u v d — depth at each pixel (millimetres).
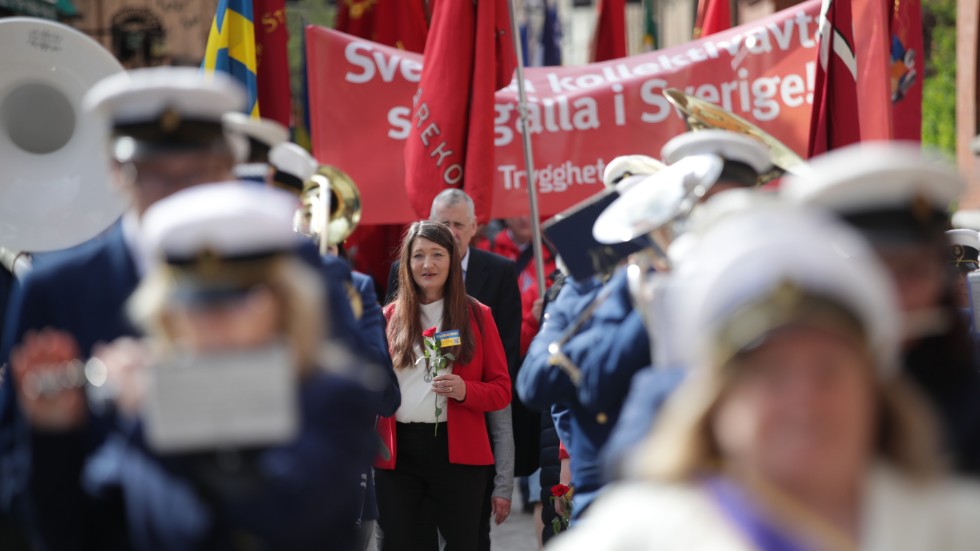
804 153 30234
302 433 9242
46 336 9766
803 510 6742
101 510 10203
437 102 27734
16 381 9859
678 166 13789
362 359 12531
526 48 77688
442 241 22422
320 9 85125
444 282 22641
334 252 20859
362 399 9695
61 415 9727
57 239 15445
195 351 8695
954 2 72000
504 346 27328
